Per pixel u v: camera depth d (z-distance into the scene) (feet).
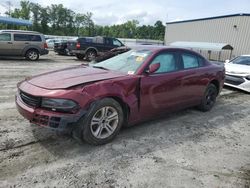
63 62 46.65
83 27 316.19
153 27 319.47
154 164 10.20
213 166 10.38
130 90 11.84
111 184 8.71
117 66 13.55
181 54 15.12
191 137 13.23
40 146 11.02
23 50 44.39
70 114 9.98
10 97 18.53
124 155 10.75
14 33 43.04
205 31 81.05
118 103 11.53
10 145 10.91
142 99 12.44
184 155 11.16
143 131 13.48
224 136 13.73
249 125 15.84
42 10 277.44
